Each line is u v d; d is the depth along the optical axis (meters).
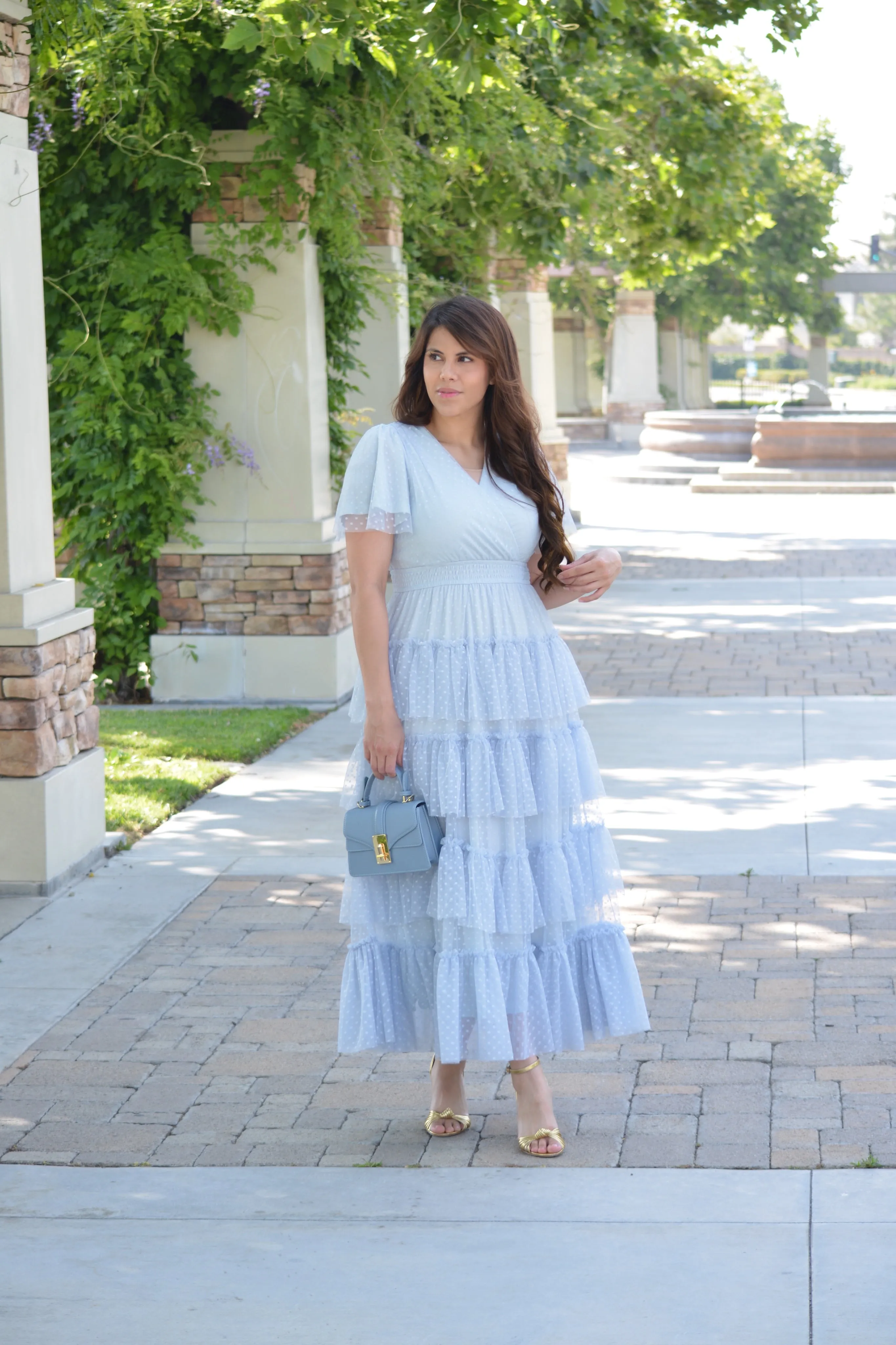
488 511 3.48
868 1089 3.86
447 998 3.48
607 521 20.28
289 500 9.37
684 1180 3.42
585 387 42.88
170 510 9.34
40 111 8.54
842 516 20.14
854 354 97.75
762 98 13.26
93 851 6.13
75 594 6.18
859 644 10.88
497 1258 3.11
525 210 11.60
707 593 13.70
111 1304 2.97
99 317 9.01
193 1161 3.61
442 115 9.57
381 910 3.59
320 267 9.41
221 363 9.23
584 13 9.38
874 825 6.41
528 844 3.56
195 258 8.99
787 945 4.98
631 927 5.20
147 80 8.47
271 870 6.04
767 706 8.97
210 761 7.94
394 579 3.61
